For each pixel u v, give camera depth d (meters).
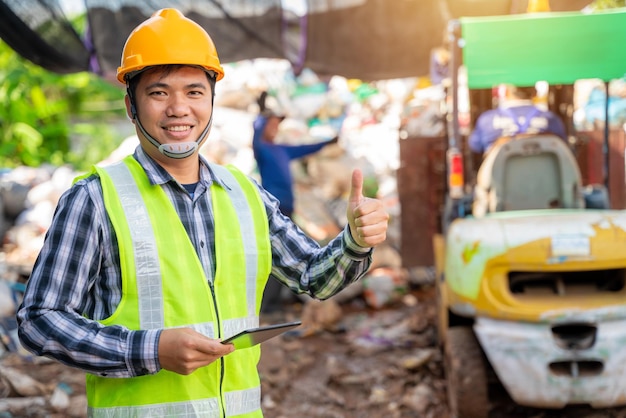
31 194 8.02
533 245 3.83
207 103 1.87
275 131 6.72
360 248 1.87
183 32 1.82
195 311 1.78
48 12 4.91
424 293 7.14
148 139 1.83
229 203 1.92
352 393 4.84
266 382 4.91
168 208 1.82
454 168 4.50
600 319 3.77
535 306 3.81
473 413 4.03
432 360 5.07
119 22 5.11
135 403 1.77
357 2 5.59
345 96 8.97
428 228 5.90
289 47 5.57
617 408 4.25
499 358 3.87
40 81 10.06
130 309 1.75
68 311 1.68
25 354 4.98
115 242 1.75
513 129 4.73
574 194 4.43
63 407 4.29
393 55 5.77
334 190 7.84
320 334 6.02
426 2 5.60
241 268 1.87
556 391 3.81
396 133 8.32
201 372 1.80
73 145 11.12
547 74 4.16
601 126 5.59
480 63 4.16
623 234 3.84
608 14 4.11
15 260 7.21
